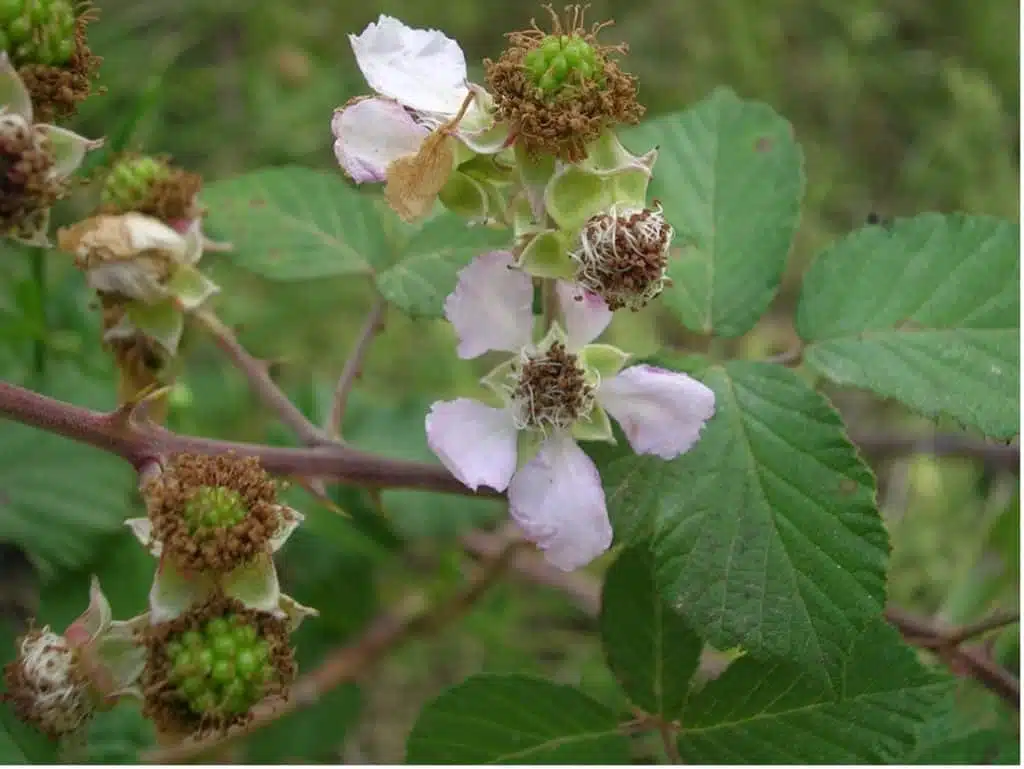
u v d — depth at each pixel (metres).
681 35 0.29
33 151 0.12
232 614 0.11
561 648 0.23
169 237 0.13
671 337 0.25
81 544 0.17
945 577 0.23
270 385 0.14
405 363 0.24
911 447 0.22
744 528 0.12
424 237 0.15
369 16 0.28
